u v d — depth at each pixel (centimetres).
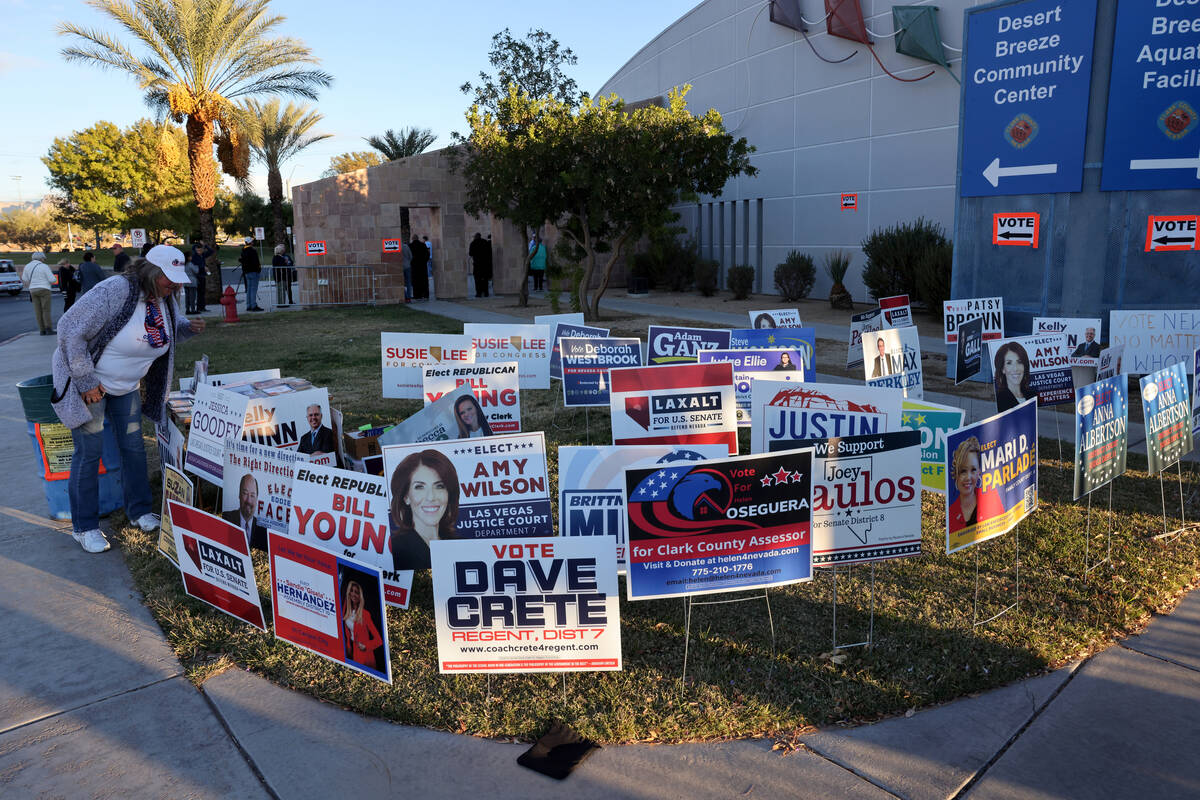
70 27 1947
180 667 389
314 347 1412
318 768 313
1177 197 895
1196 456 683
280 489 475
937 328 1454
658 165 1488
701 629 411
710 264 2255
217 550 422
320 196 2203
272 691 367
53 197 6425
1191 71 856
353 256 2259
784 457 351
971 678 363
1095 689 357
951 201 1694
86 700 361
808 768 308
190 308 2211
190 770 314
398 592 432
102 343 510
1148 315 735
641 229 1596
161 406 568
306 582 371
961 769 307
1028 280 996
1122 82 888
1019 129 965
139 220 5816
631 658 385
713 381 540
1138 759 311
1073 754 314
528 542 336
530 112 1575
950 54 1642
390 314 1964
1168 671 371
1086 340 748
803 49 2025
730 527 351
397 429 566
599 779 304
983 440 401
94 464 525
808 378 767
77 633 421
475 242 2388
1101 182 921
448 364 639
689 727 331
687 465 342
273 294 2814
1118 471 494
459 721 339
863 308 1852
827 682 362
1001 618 416
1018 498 430
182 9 2016
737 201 2370
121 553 527
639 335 1411
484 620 345
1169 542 506
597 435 778
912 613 423
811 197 2072
